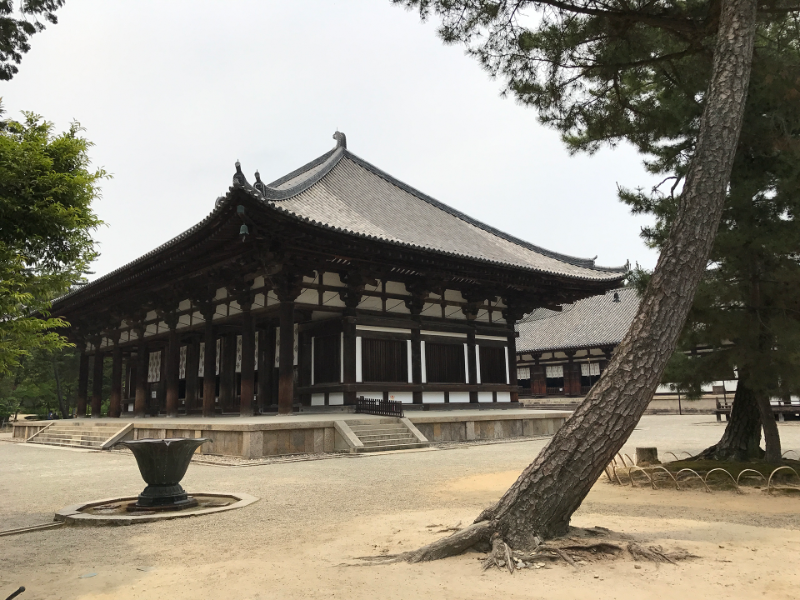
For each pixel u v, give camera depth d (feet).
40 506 35.83
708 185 22.43
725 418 123.75
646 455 43.65
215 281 81.56
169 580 19.02
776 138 35.94
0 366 32.83
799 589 16.39
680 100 39.37
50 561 22.45
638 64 34.83
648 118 39.19
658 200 42.45
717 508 30.25
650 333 21.36
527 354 181.68
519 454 58.70
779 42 35.32
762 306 38.50
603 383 21.44
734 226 39.63
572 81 36.63
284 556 21.63
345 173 105.91
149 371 121.70
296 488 39.29
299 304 74.33
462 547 20.38
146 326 105.91
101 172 34.55
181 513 30.73
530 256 104.88
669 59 34.68
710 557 19.56
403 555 20.39
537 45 34.58
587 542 20.22
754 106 37.04
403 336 82.89
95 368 121.39
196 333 96.07
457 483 39.86
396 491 37.19
